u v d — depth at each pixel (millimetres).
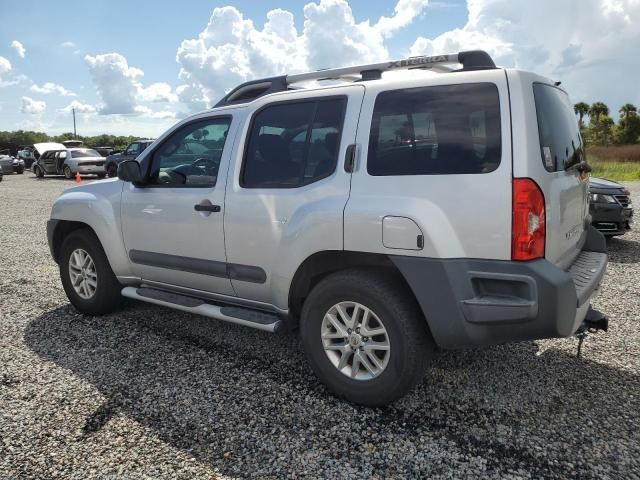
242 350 3945
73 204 4648
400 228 2803
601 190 7500
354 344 3072
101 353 3916
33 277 6297
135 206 4211
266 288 3523
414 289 2797
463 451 2641
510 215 2572
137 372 3578
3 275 6398
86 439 2779
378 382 2977
